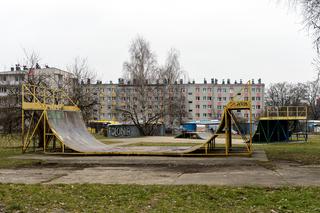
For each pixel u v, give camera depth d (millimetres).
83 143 25188
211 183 12414
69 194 10500
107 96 109812
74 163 19156
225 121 21812
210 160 19625
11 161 19969
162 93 62531
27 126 32906
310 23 19500
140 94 60875
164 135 62250
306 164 17766
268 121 40188
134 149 24625
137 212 8398
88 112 42719
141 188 11367
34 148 26750
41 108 24125
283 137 43469
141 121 69750
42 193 10633
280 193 10250
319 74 22656
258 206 8867
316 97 105562
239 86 113938
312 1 19234
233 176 14039
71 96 39062
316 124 78812
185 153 21719
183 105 66688
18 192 10781
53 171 16297
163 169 16688
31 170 16688
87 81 51656
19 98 31844
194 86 113625
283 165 17375
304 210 8375
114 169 16828
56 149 25891
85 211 8547
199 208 8758
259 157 20859
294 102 106750
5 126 31938
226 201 9469
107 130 58906
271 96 114062
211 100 113688
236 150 24375
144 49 60531
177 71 64312
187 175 14594
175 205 9078
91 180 13570
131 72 60094
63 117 26234
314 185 11680
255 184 11992
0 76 77062
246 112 107062
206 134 53719
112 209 8711
